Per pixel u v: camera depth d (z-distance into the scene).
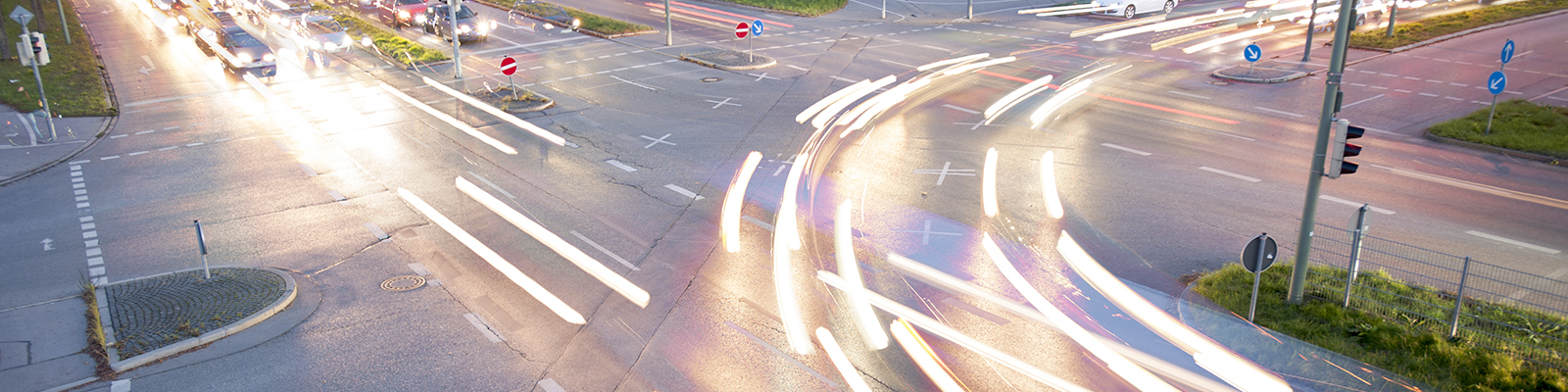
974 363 10.30
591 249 14.35
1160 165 19.47
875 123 23.86
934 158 20.17
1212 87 28.25
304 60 34.41
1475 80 27.91
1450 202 16.62
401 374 10.15
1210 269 13.45
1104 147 21.05
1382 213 16.06
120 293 12.34
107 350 10.62
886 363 10.30
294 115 24.98
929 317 11.64
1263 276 12.61
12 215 16.45
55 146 21.62
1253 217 15.94
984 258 13.88
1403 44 34.06
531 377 10.11
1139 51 36.38
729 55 35.03
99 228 15.58
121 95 27.83
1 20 32.44
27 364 10.32
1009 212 16.25
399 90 28.58
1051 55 35.88
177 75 30.97
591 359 10.55
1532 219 15.62
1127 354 10.52
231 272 13.06
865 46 38.53
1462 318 11.00
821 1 52.81
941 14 50.09
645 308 12.01
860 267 13.49
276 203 16.92
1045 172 18.89
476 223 15.63
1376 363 10.10
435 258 13.95
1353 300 11.69
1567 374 9.76
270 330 11.30
